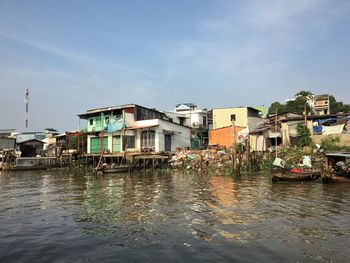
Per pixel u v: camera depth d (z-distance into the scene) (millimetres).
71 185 29516
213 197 20844
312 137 37906
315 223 14203
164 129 46625
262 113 65688
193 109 66125
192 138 52969
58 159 55344
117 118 47656
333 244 11523
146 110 50812
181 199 20406
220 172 35781
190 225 14172
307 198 19969
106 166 40531
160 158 41688
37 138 73438
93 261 10320
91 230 13688
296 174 27391
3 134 75375
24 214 17047
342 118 37250
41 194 24156
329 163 26625
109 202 20016
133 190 25016
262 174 34062
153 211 17078
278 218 15125
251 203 18672
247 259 10219
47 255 10906
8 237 12883
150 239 12336
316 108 56625
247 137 40250
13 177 39531
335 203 18312
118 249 11312
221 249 11133
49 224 14828
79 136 53656
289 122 40969
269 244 11562
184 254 10719
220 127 53594
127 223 14703
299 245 11445
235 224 14203
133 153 43219
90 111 51625
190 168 39812
